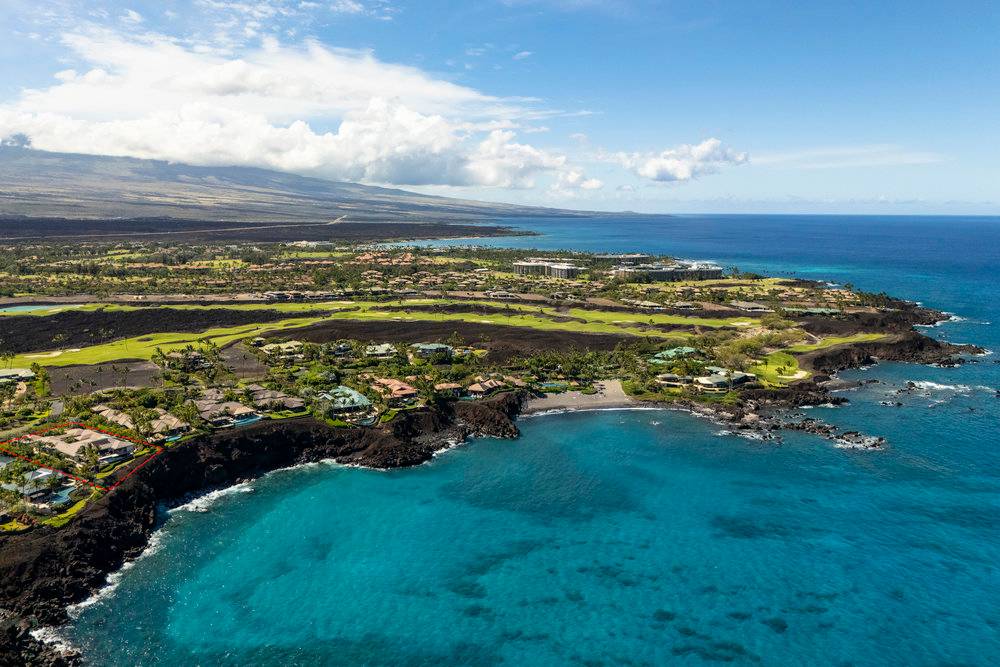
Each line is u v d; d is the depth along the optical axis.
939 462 123.44
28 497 94.88
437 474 121.50
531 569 91.94
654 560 93.81
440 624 80.44
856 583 87.75
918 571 89.88
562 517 106.00
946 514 104.56
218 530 100.62
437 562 93.25
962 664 73.38
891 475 118.69
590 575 90.50
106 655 73.81
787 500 110.31
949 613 81.44
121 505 99.00
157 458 110.19
